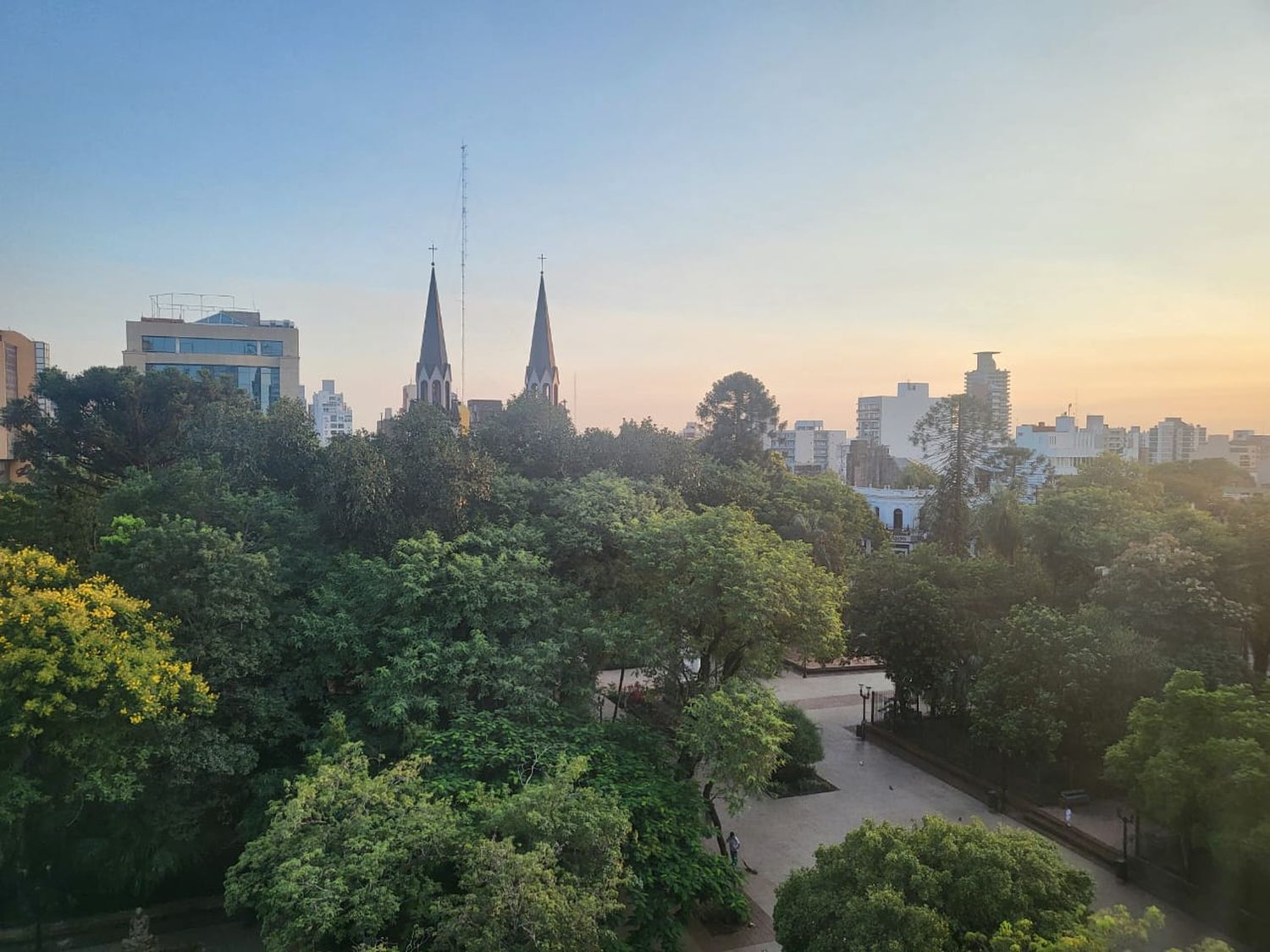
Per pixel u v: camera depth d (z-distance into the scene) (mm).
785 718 29719
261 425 34500
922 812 27562
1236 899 20016
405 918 15250
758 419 63531
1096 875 22938
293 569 28062
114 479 37438
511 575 26344
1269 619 29750
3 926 21984
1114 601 28750
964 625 32438
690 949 19922
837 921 14281
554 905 13609
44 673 18031
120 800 20828
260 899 16438
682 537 27094
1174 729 20516
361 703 24484
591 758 20922
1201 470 61719
